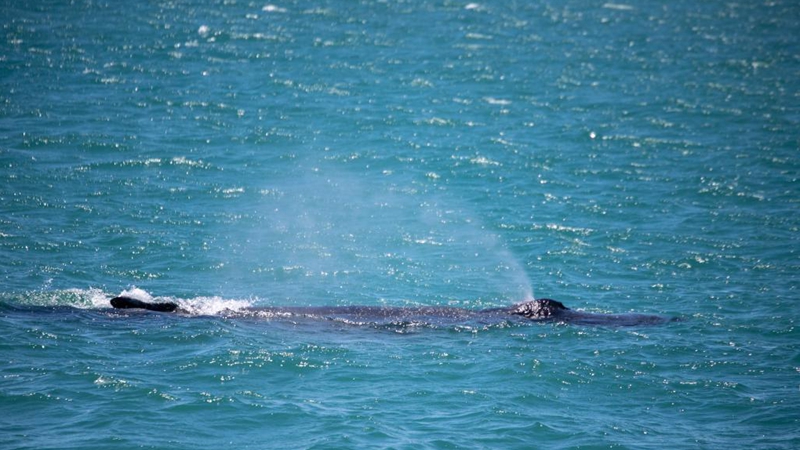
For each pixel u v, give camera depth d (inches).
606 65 7519.7
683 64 7647.6
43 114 5339.6
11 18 7293.3
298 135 5423.2
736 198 4611.2
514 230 4200.3
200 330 2906.0
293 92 6245.1
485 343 2940.5
